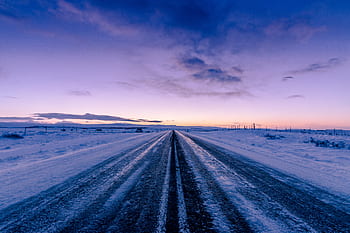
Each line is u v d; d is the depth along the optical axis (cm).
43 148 1073
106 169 576
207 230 231
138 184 425
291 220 265
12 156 792
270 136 2311
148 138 2162
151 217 264
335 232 235
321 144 1419
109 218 260
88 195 352
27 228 232
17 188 390
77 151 983
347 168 638
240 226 244
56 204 308
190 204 314
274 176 522
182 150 1078
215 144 1495
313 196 368
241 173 550
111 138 2078
